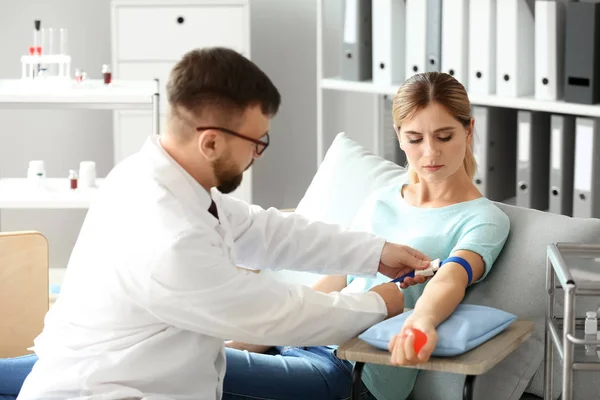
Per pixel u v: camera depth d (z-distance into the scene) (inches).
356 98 165.0
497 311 71.2
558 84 119.7
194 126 68.2
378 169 94.7
